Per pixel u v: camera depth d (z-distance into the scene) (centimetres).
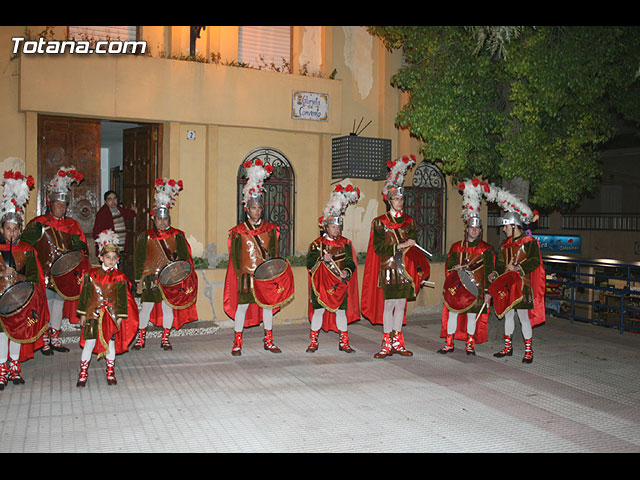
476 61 903
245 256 834
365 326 1070
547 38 852
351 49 1180
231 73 1025
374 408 609
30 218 925
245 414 585
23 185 690
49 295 803
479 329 886
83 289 665
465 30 895
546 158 909
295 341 930
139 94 956
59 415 570
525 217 821
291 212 1139
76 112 916
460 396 655
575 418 591
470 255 837
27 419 558
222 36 1060
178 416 575
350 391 667
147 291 841
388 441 522
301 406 612
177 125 1015
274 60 1121
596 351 884
